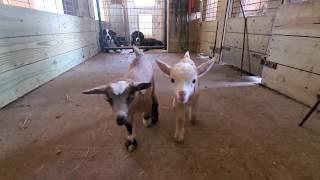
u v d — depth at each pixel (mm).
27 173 962
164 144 1172
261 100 1789
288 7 1807
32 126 1354
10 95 1705
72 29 3111
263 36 2307
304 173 957
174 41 4676
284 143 1179
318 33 1523
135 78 1153
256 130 1312
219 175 950
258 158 1058
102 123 1395
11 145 1158
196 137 1237
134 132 1235
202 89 2064
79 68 3008
